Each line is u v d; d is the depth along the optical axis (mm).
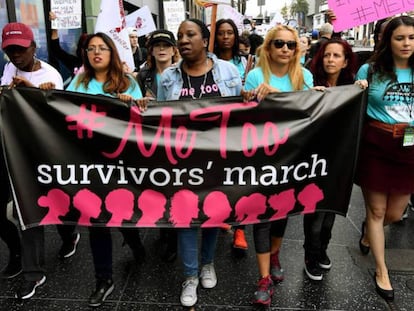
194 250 2859
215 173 2764
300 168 2820
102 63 2822
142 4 12836
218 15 7438
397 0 3424
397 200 3064
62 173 2715
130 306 2904
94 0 7867
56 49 4500
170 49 3816
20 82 2660
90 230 2852
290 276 3254
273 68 2930
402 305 2934
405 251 3650
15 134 2635
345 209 2957
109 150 2709
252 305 2910
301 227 4125
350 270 3344
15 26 2906
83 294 3031
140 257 3416
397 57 2844
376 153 2920
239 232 3553
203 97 2873
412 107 2848
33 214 2729
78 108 2676
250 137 2752
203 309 2873
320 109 2762
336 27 3639
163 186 2770
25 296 2941
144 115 2703
